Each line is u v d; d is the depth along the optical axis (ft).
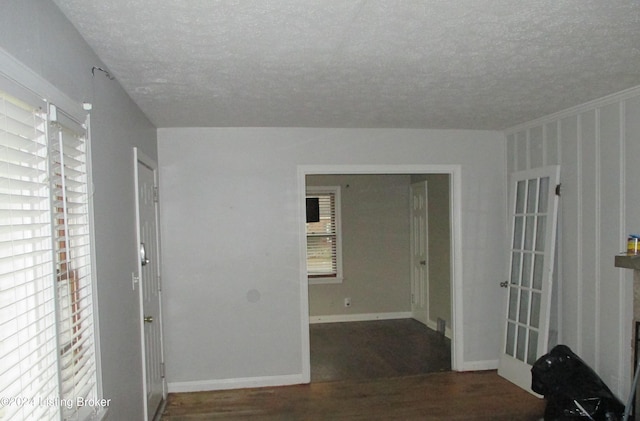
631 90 9.64
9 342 4.19
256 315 13.34
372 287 22.16
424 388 13.05
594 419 9.78
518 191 13.76
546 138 12.48
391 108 11.18
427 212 20.31
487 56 7.56
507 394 12.52
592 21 6.22
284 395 12.69
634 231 9.75
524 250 13.28
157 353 11.80
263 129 13.39
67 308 5.41
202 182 13.12
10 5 4.18
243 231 13.30
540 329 12.20
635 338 9.55
